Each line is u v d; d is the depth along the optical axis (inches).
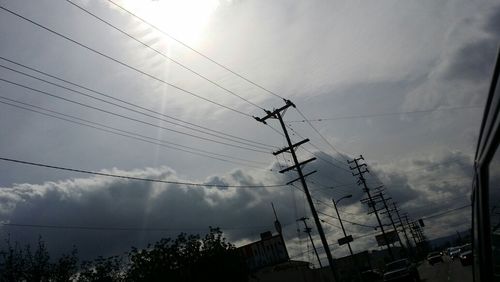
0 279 979.9
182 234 1309.1
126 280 1199.6
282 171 1357.0
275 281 1897.1
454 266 1788.9
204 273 1285.7
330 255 1285.7
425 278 1534.2
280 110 1352.1
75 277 1088.8
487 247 110.3
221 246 1354.6
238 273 1344.7
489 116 83.7
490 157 89.4
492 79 77.5
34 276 1011.3
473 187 127.8
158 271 1213.1
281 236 1915.6
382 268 2645.2
